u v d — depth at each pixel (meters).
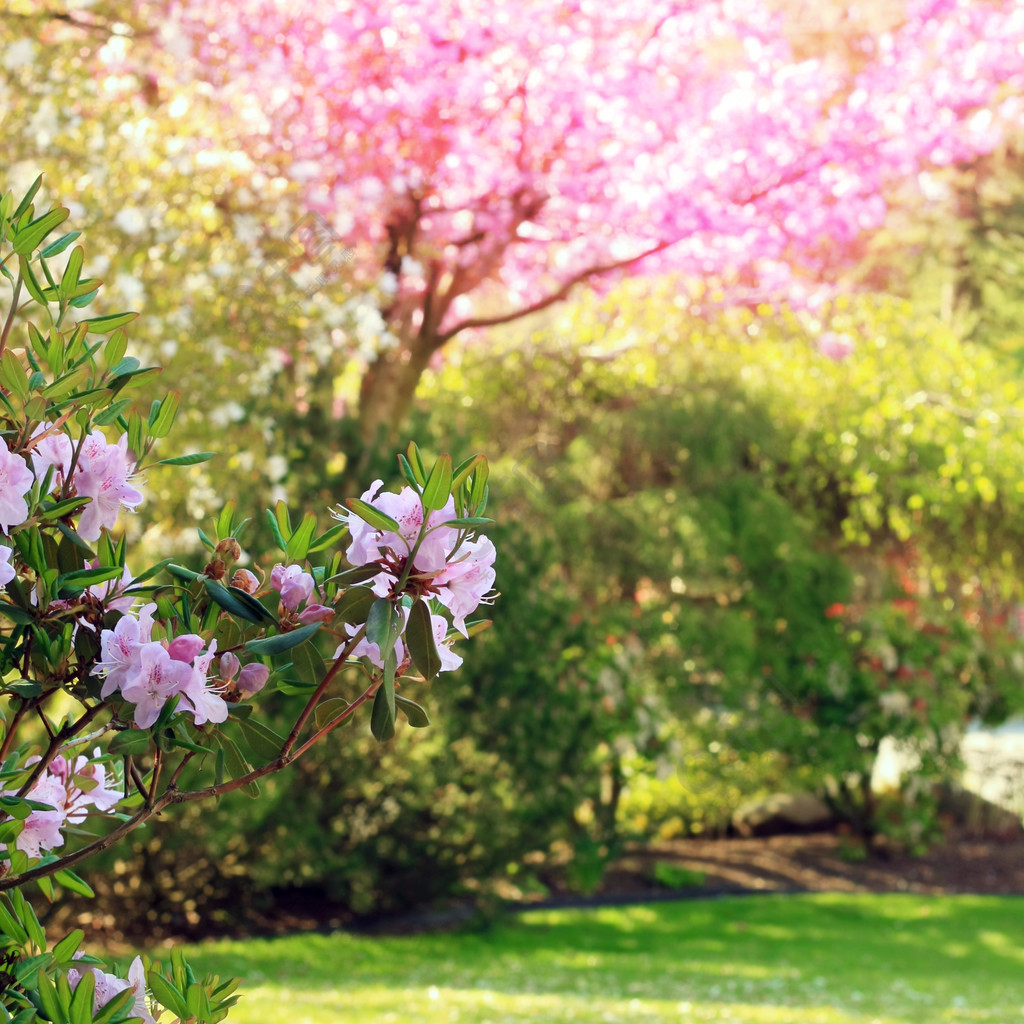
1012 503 10.99
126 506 1.56
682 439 10.23
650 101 8.27
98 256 5.44
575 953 7.94
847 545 11.53
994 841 12.09
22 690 1.48
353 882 8.01
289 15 7.41
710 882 10.47
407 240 8.55
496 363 10.91
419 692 7.73
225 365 5.87
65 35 6.89
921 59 8.60
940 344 11.45
